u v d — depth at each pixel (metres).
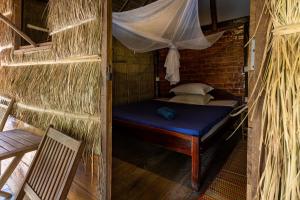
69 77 1.63
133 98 4.49
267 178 0.71
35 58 2.02
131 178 2.28
